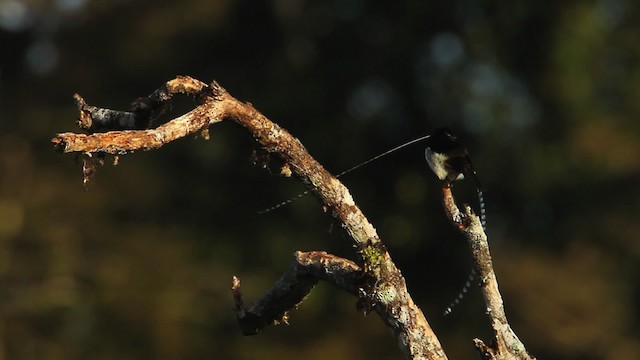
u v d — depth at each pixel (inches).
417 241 932.6
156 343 839.7
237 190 935.0
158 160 946.7
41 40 1047.0
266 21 1010.1
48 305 837.2
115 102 1004.6
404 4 991.6
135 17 1032.2
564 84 965.2
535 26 973.8
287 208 925.8
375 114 987.3
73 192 907.4
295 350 852.6
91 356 831.7
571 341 877.2
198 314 858.1
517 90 994.7
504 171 958.4
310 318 864.3
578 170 956.0
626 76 1000.2
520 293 893.8
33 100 1006.4
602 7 1004.6
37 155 932.0
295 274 186.1
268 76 991.6
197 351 844.6
